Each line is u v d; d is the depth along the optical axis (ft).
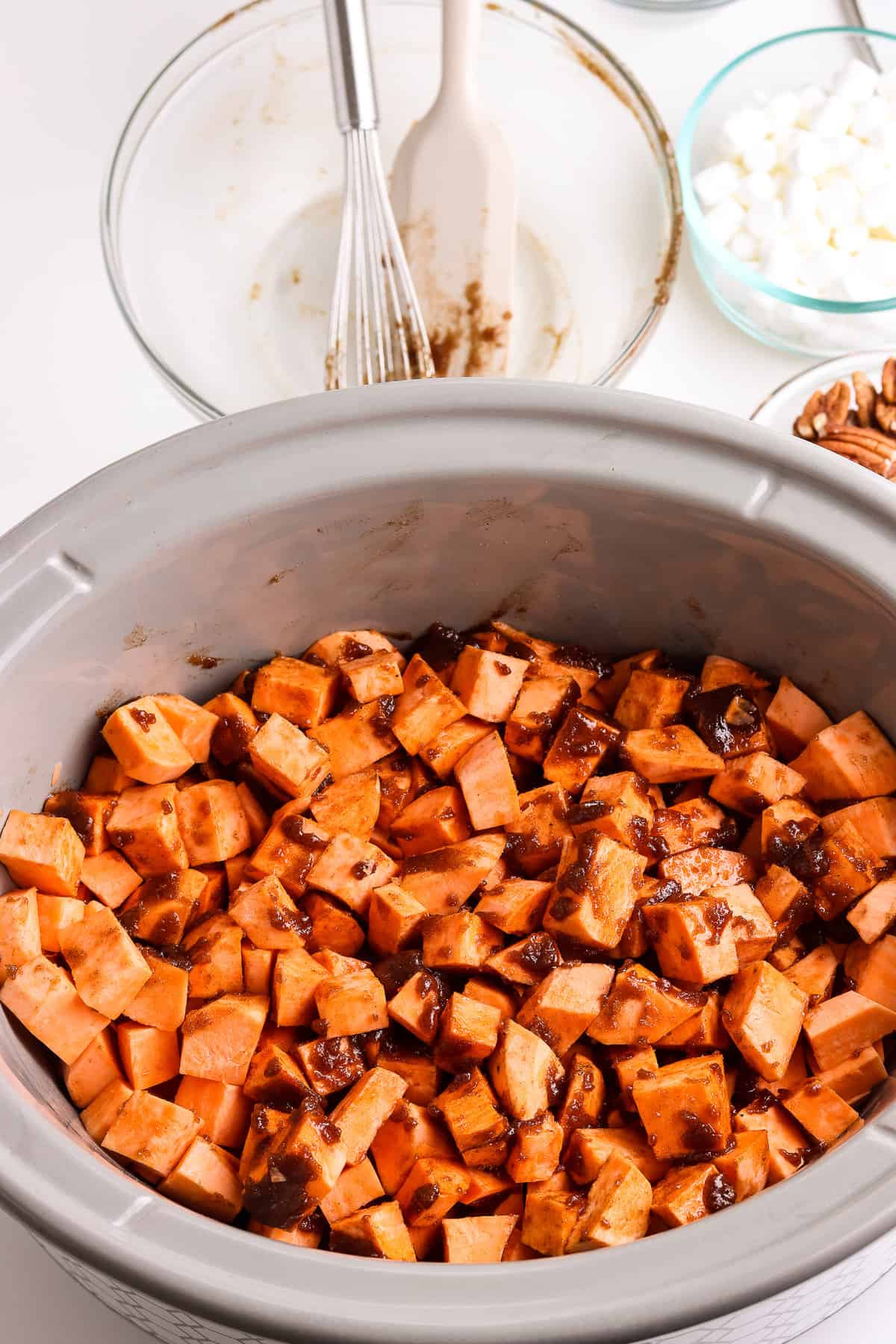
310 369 3.59
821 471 2.85
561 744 3.03
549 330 3.60
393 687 3.06
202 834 2.99
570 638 3.18
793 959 2.95
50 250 3.61
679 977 2.90
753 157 3.58
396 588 3.09
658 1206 2.76
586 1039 2.91
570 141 3.63
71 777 3.02
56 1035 2.83
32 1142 2.62
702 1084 2.78
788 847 2.97
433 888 2.96
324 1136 2.77
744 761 3.00
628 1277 2.55
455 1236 2.77
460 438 2.89
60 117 3.68
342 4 3.32
